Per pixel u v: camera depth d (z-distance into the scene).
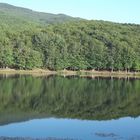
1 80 121.50
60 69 178.62
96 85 120.38
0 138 41.69
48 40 177.00
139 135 45.38
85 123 53.31
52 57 175.00
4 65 167.12
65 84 119.12
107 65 187.62
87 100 83.19
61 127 49.75
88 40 191.50
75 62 181.88
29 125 50.38
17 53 167.25
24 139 41.59
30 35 180.62
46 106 70.62
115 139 42.94
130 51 190.62
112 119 57.62
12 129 47.50
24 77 140.00
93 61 185.12
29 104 72.56
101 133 46.28
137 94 97.81
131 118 58.88
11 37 173.88
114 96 92.06
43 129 48.16
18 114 58.59
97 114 62.75
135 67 191.50
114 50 189.25
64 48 178.88
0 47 164.50
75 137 43.72
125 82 137.62
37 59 170.38
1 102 73.50
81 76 161.75
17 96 84.75
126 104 77.69
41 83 119.00
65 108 69.12
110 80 145.75
